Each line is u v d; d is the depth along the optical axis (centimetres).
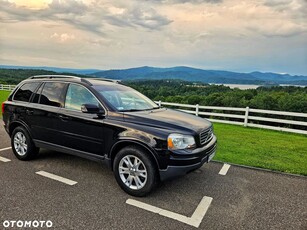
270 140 799
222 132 932
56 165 475
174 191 378
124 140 357
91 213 305
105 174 436
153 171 341
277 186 407
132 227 278
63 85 448
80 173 438
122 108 406
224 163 523
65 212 306
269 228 285
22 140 495
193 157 337
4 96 2145
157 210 318
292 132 959
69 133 421
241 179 434
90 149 402
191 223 290
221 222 294
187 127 358
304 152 645
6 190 362
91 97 412
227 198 358
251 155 598
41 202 330
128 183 363
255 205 339
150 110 435
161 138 333
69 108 426
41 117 454
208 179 431
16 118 492
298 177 451
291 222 299
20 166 466
